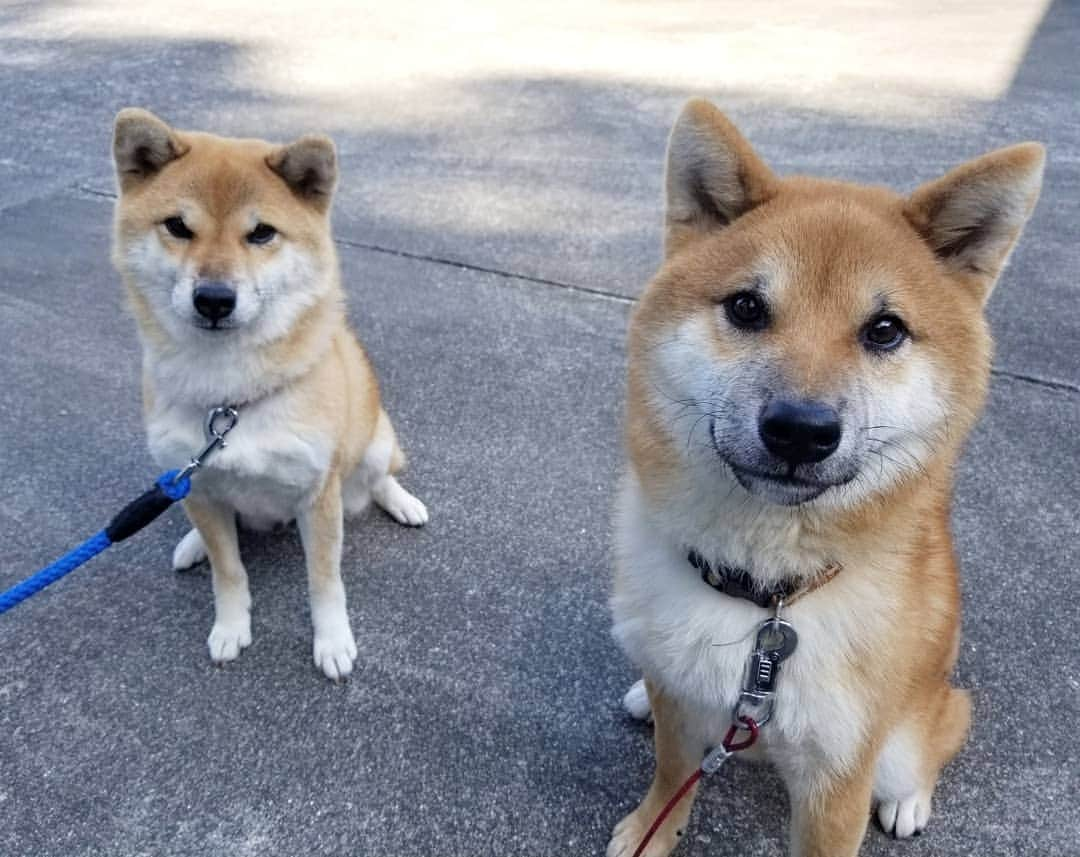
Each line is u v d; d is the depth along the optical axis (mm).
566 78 1761
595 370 925
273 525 727
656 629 452
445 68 1821
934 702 483
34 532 713
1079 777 542
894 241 414
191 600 667
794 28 2100
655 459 431
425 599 673
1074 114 1542
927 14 2229
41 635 629
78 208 1230
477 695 600
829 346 393
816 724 425
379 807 529
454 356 945
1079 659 614
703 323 415
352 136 1485
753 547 420
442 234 1185
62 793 527
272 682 606
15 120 1521
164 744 560
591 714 590
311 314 610
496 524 741
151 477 772
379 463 712
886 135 1457
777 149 1396
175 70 1794
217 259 565
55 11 2254
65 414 842
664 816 472
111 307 1010
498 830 520
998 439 820
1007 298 1032
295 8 2297
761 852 515
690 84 1724
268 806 526
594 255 1140
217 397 577
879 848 510
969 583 672
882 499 411
